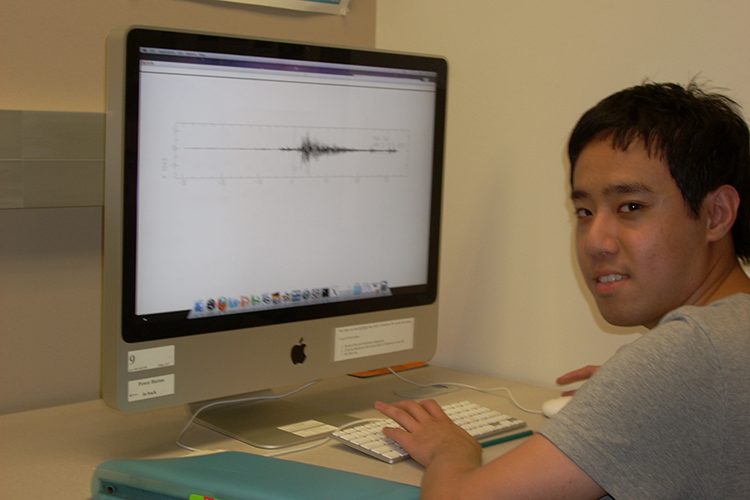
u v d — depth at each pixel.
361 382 1.21
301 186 0.94
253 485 0.65
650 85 0.72
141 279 0.80
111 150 0.77
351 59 0.97
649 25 1.07
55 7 1.01
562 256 1.18
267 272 0.91
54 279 1.04
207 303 0.86
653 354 0.56
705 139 0.66
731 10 1.00
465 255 1.33
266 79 0.88
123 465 0.70
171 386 0.83
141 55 0.77
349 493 0.64
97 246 1.08
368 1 1.42
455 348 1.35
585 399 0.57
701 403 0.54
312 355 0.97
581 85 1.15
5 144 0.93
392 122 1.03
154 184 0.80
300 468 0.71
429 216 1.10
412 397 1.11
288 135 0.92
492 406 1.07
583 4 1.13
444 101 1.09
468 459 0.72
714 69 1.02
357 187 1.00
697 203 0.66
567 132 1.16
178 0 1.14
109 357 0.79
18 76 0.98
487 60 1.26
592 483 0.55
